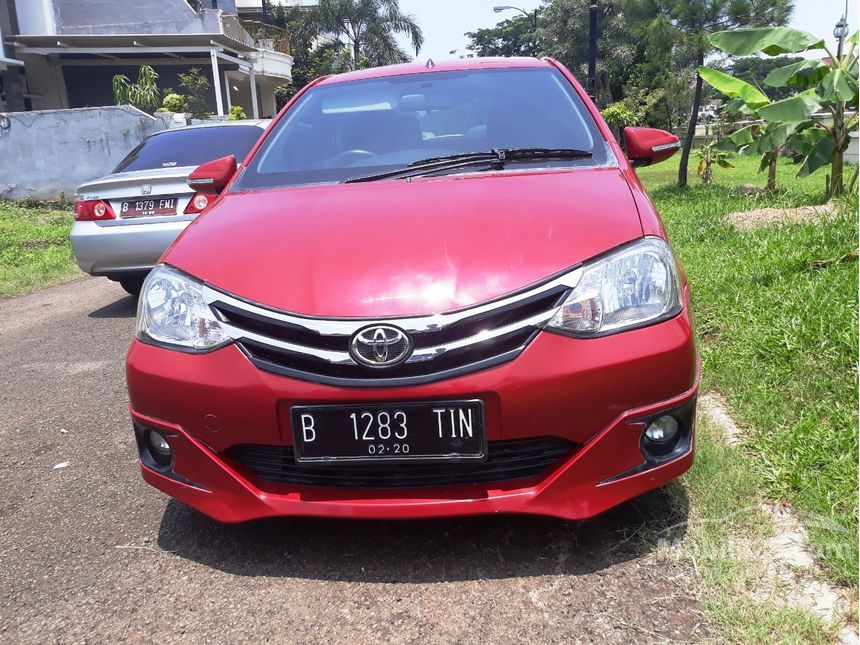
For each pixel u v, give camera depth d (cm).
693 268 488
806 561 194
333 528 233
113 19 2103
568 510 194
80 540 237
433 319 187
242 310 199
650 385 192
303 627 188
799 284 399
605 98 3988
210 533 236
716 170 1705
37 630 193
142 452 221
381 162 279
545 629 181
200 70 2302
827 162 779
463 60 349
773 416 271
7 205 1255
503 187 240
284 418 195
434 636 182
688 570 198
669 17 1213
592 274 197
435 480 199
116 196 528
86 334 527
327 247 211
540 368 187
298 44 3553
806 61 768
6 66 1980
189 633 189
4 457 310
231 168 314
